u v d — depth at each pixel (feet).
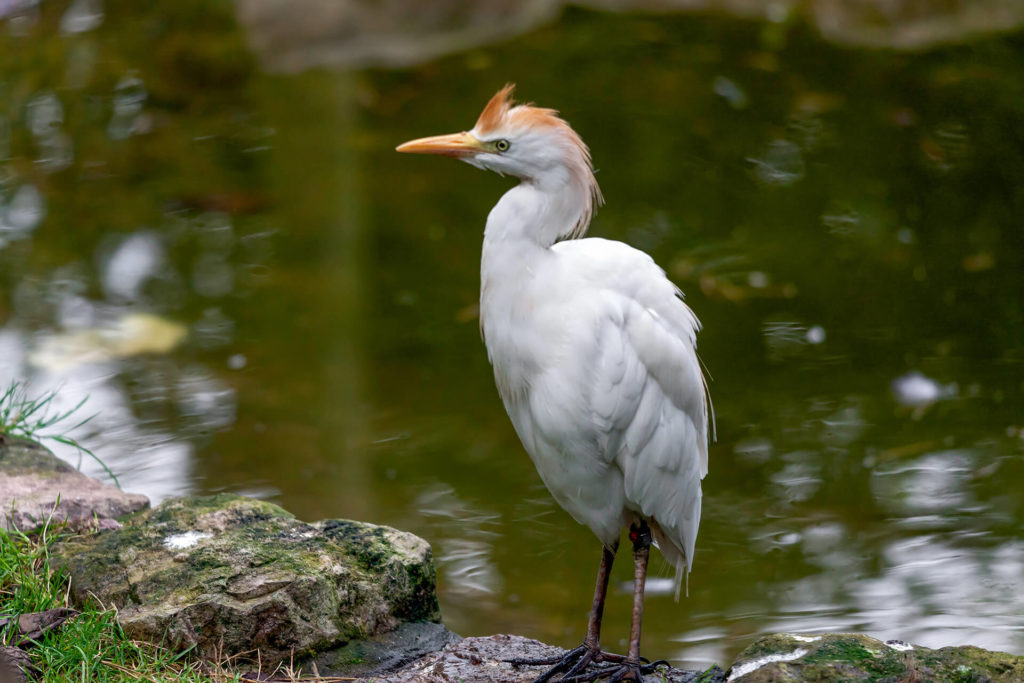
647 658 23.11
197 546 20.15
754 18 62.85
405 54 60.34
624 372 18.24
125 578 19.70
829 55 58.49
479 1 61.36
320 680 18.78
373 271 42.45
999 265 41.14
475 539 27.66
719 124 51.93
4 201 47.03
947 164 48.11
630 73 57.06
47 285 41.01
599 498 19.45
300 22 60.75
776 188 46.75
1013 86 54.60
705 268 40.98
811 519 28.40
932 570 26.16
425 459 31.48
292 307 40.14
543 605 25.11
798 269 41.11
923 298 39.34
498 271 18.63
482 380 35.88
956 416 32.94
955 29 60.13
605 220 44.09
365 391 34.94
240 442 31.86
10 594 19.86
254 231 45.37
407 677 19.02
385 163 50.88
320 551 20.39
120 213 46.47
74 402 33.53
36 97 56.54
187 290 41.22
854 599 25.22
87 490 23.40
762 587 25.76
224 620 18.79
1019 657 17.94
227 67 59.67
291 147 52.08
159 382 35.09
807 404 33.65
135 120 54.44
